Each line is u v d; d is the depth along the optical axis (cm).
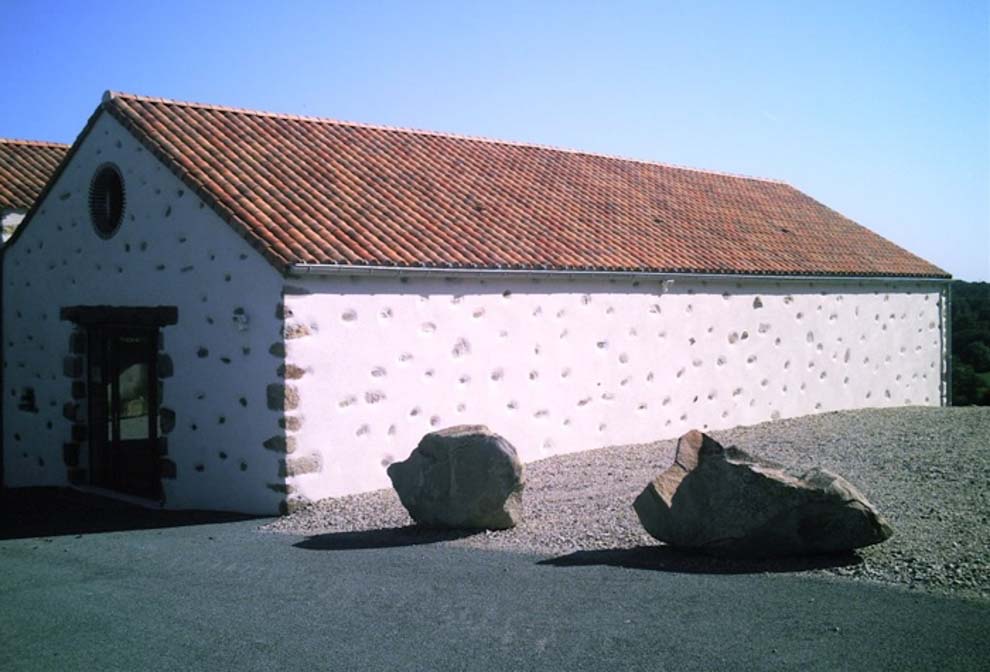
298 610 639
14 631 620
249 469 1087
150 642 586
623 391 1449
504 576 708
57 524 1096
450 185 1479
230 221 1096
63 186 1390
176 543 908
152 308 1213
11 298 1513
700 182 2083
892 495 944
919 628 558
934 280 2027
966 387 2786
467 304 1241
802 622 576
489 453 875
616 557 757
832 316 1823
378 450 1138
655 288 1498
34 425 1456
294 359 1054
